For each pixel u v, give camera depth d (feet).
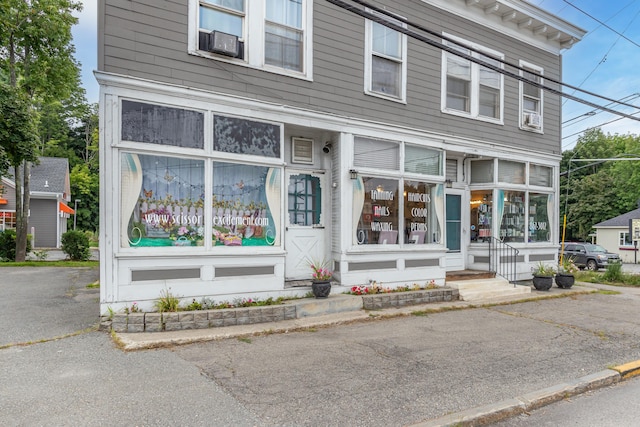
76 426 11.40
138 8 21.44
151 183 21.75
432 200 32.73
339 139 28.35
